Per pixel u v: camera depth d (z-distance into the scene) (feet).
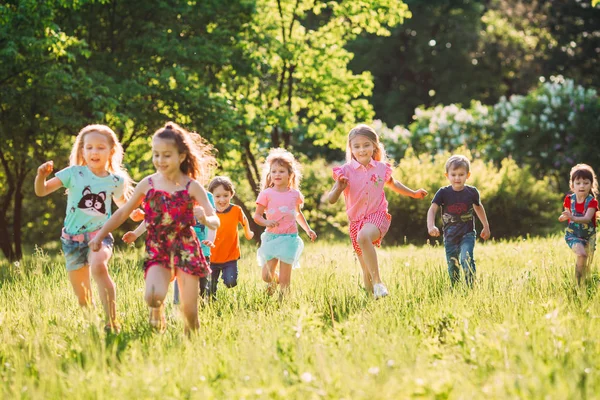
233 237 28.76
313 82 84.74
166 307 24.11
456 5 161.17
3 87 58.54
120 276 31.07
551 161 105.29
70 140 72.64
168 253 19.40
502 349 14.47
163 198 19.44
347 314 21.88
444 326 18.94
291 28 83.46
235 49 74.84
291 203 28.37
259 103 78.89
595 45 145.79
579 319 17.39
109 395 13.23
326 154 148.46
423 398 11.51
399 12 83.20
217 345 17.40
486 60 159.74
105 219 22.17
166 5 68.59
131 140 70.44
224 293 26.99
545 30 155.12
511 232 78.02
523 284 23.70
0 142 62.49
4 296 27.22
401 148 113.70
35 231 102.01
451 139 112.37
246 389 12.58
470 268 26.21
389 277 28.30
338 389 12.66
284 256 27.55
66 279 31.86
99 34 71.26
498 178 79.51
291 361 15.02
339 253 41.52
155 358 16.03
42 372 14.97
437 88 164.04
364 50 163.73
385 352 15.17
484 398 11.75
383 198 26.91
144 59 68.80
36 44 52.42
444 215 29.43
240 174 83.35
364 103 87.04
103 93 62.39
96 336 17.99
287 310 21.61
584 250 27.20
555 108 106.22
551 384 12.23
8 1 53.93
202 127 66.80
